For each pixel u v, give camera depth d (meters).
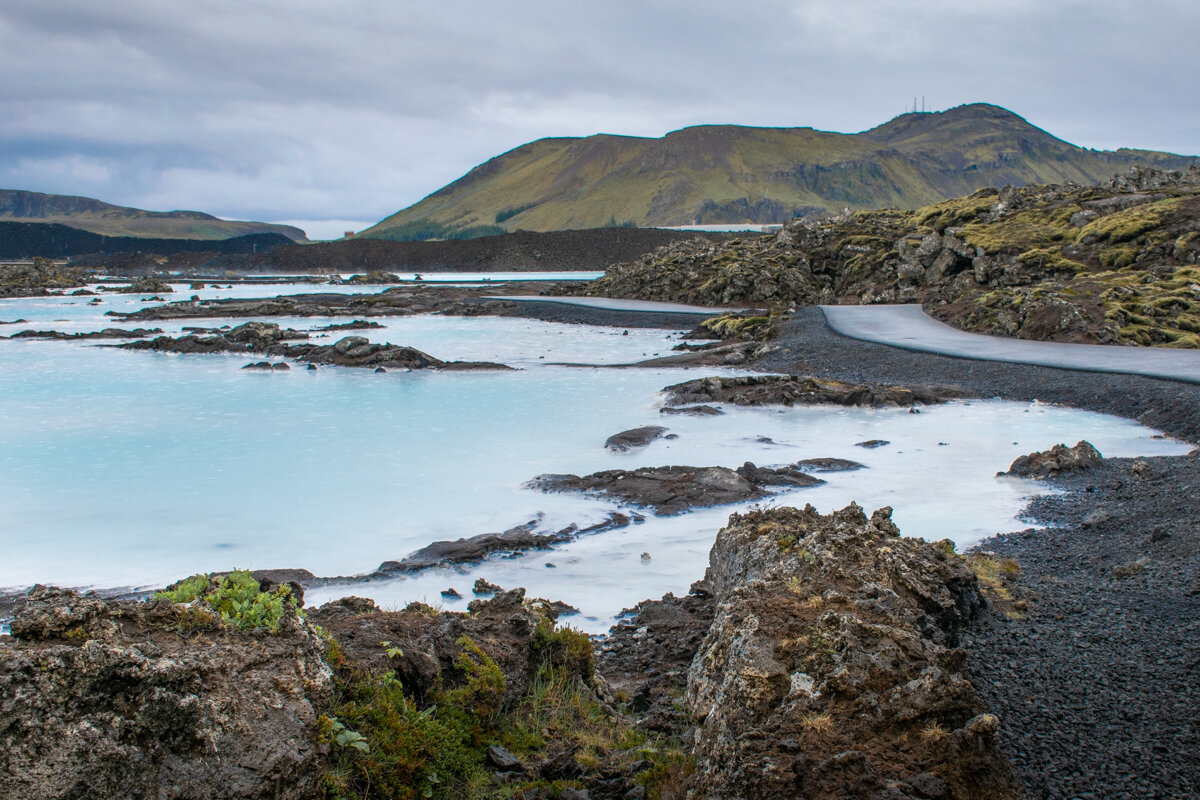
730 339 73.00
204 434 37.41
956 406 42.44
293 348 64.94
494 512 25.28
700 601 16.66
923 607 11.97
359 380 54.09
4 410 43.34
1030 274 75.81
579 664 12.05
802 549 12.46
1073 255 77.31
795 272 98.94
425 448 34.31
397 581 19.70
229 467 31.33
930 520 23.42
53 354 67.88
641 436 35.03
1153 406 37.91
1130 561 17.67
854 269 98.69
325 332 85.62
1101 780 8.80
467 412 42.50
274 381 53.81
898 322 71.56
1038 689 10.75
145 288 156.25
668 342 75.81
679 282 110.69
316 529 23.95
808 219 122.50
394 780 8.05
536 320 100.06
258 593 8.49
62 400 46.50
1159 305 60.66
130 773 6.45
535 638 11.94
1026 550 19.75
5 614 17.48
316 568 20.91
